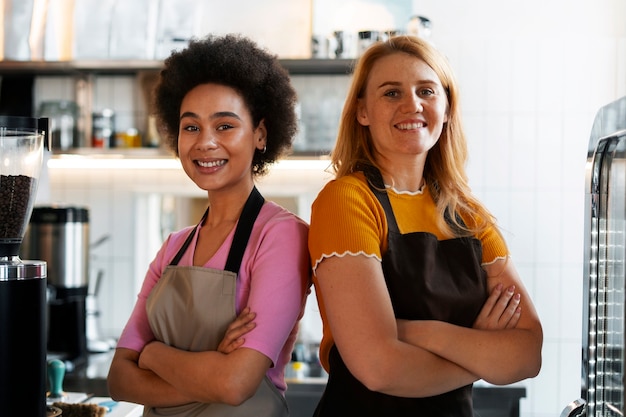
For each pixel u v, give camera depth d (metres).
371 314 1.37
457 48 3.34
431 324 1.41
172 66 1.61
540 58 3.31
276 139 1.65
